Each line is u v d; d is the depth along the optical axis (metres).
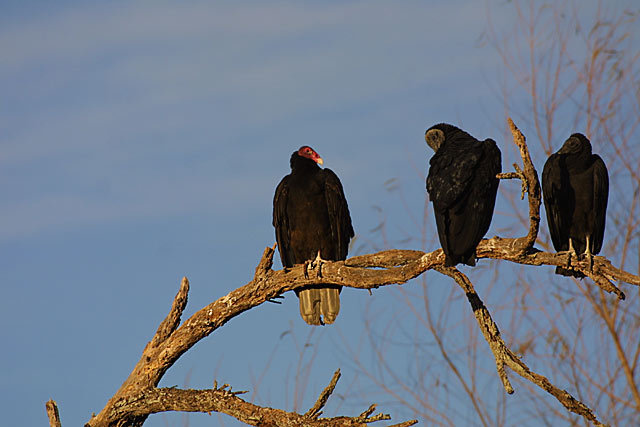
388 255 10.98
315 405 9.45
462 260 10.12
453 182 10.64
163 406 9.86
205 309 10.40
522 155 8.70
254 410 9.58
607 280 9.56
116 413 9.94
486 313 10.01
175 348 10.20
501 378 9.71
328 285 11.44
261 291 10.41
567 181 11.90
